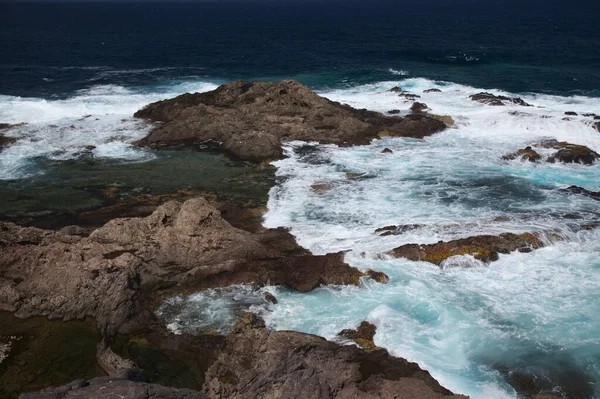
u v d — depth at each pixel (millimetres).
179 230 25125
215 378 16594
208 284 23250
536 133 43250
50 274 22516
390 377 17281
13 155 39281
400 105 51188
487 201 31625
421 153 39906
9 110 48875
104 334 20219
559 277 24078
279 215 30062
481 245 25625
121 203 31703
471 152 40000
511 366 18719
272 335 18766
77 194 33281
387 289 23219
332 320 21266
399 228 27734
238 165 37812
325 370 16516
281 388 15203
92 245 24219
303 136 42312
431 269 24734
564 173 36438
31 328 20812
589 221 28391
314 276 23594
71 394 14711
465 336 20219
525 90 60531
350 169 36906
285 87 46156
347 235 27641
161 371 18844
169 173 36469
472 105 50719
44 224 29297
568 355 19266
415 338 20078
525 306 22062
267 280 23578
